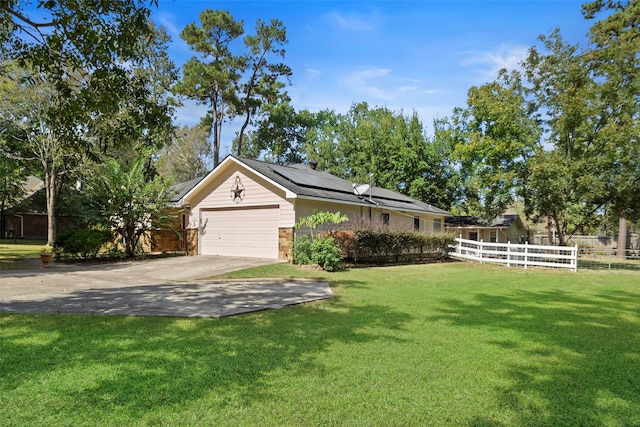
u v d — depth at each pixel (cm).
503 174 1994
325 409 293
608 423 285
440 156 3155
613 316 649
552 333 527
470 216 3062
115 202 1495
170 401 301
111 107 668
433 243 1792
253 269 1166
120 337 466
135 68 2214
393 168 3209
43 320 546
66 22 575
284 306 676
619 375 377
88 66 627
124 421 269
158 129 749
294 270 1167
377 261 1511
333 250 1218
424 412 292
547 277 1259
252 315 602
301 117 4194
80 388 320
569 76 1866
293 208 1395
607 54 1906
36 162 2484
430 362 400
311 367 379
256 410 289
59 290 832
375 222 1642
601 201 1855
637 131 1669
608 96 1830
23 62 629
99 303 681
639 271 1482
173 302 698
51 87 1919
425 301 753
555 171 1725
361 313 630
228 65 3175
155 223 1590
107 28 605
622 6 2178
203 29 3066
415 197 3084
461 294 855
